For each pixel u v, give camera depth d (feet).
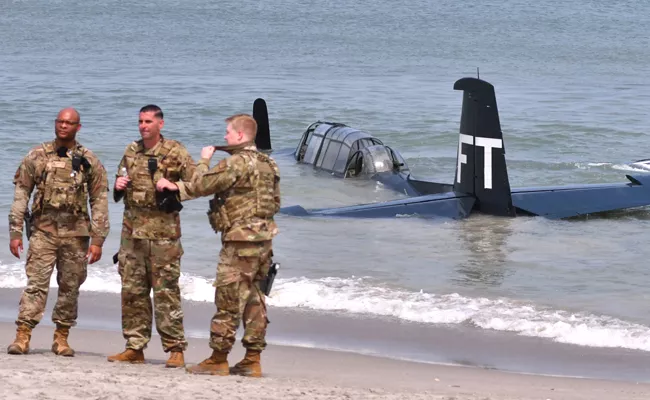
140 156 24.52
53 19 303.89
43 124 100.22
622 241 52.06
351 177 71.51
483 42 254.06
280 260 46.78
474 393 24.93
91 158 26.27
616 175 77.20
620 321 36.29
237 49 224.33
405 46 239.71
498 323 35.42
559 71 185.68
